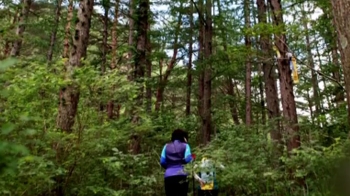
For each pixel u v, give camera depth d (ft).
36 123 14.64
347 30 13.19
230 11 45.24
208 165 18.69
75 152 16.03
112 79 17.53
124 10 45.47
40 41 42.75
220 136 27.86
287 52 21.71
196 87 56.03
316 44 36.22
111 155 19.75
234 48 24.30
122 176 18.29
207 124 38.42
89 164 17.07
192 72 44.14
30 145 13.91
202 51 47.70
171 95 63.36
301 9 25.98
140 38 35.91
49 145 15.34
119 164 16.51
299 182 16.74
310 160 14.84
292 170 17.37
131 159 20.01
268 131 22.81
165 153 18.70
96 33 55.11
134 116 21.90
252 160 19.16
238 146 21.01
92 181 16.99
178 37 48.75
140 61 34.94
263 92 60.59
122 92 18.49
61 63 17.21
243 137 23.32
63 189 16.12
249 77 55.88
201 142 37.52
